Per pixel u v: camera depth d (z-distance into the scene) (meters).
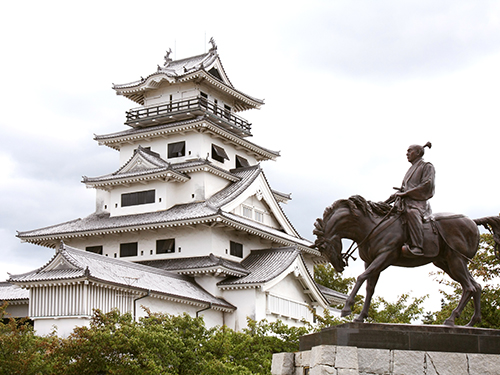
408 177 17.77
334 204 17.53
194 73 62.84
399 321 36.31
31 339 29.50
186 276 51.47
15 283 39.06
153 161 58.12
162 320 32.22
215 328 33.62
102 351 27.02
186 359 29.22
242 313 49.44
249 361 31.67
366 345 15.62
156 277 46.56
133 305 41.03
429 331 15.87
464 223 17.14
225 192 57.81
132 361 26.45
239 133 67.31
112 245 57.19
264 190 60.25
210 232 52.94
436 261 17.48
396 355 15.52
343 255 17.70
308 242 63.91
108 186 59.72
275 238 57.09
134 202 58.69
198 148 60.16
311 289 54.53
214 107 64.81
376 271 16.80
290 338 34.28
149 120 63.56
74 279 37.28
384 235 17.03
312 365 15.86
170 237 54.75
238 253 55.53
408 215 17.03
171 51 73.75
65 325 37.53
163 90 66.38
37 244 59.72
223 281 50.59
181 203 58.16
